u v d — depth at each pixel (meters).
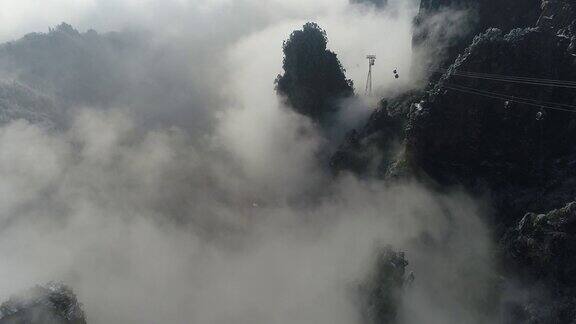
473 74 60.84
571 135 57.78
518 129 59.66
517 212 56.81
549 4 63.59
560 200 53.66
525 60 58.66
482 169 62.28
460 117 62.06
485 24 72.06
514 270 52.72
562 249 47.62
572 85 57.19
